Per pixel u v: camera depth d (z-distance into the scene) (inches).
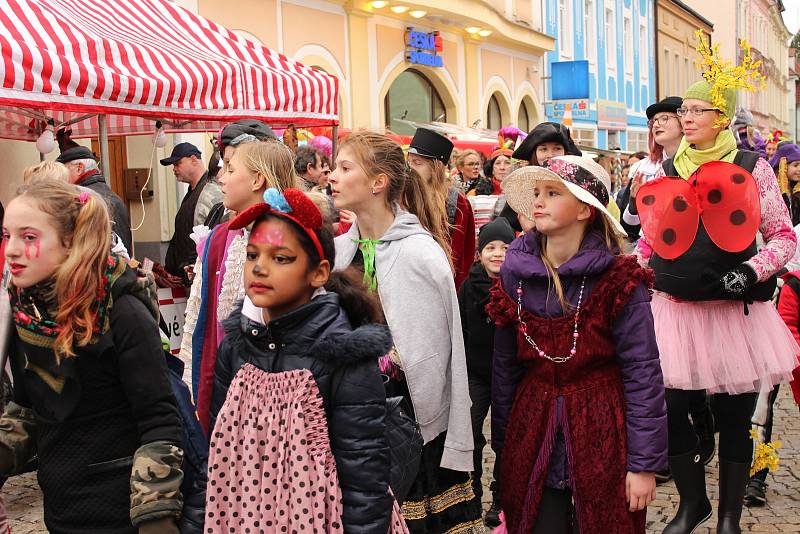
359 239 135.2
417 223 133.7
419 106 696.4
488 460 231.5
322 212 98.0
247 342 96.7
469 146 518.9
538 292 124.0
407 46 649.0
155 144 304.8
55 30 218.5
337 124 318.3
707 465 222.4
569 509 125.3
